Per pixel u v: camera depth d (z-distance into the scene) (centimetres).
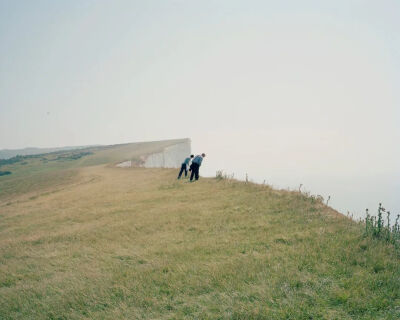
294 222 923
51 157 17200
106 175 3934
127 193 1967
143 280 635
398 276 527
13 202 2731
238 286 548
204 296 537
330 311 451
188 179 2167
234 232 898
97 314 530
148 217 1223
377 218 753
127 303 553
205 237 891
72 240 1067
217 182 1845
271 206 1134
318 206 1048
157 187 2011
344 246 677
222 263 667
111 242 971
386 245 661
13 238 1237
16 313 581
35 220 1563
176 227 1039
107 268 747
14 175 10519
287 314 450
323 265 593
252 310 465
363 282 517
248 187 1527
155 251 817
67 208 1773
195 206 1299
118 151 14875
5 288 720
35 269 827
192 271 644
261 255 687
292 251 682
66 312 559
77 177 4509
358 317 432
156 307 522
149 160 9131
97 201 1819
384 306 451
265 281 556
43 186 4600
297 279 547
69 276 732
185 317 477
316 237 757
